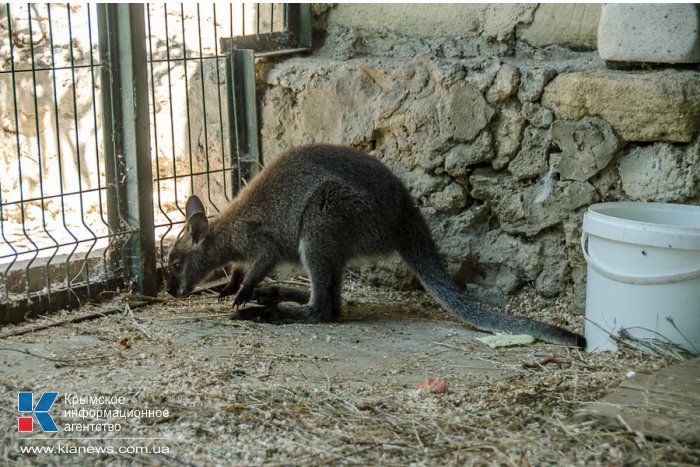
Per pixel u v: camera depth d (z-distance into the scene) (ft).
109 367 11.80
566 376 11.56
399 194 13.04
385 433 10.68
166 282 13.69
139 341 12.40
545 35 13.57
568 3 13.39
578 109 12.84
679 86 12.40
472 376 11.69
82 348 12.22
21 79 14.94
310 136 14.08
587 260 12.25
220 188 14.51
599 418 10.66
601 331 12.21
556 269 13.25
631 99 12.57
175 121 14.93
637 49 12.62
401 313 13.35
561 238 13.21
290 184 13.01
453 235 13.58
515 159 13.24
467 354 12.19
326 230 12.84
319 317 12.94
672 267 11.79
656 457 10.26
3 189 15.02
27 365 11.85
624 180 12.83
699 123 12.49
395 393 11.32
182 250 13.34
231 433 10.69
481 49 13.84
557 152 13.11
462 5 13.85
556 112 13.00
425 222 13.23
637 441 10.41
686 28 12.42
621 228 11.91
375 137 13.82
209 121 14.48
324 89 13.92
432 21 14.02
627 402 10.82
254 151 14.30
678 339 11.89
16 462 10.40
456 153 13.42
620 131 12.73
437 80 13.39
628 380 11.19
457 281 13.65
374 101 13.71
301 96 14.02
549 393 11.18
